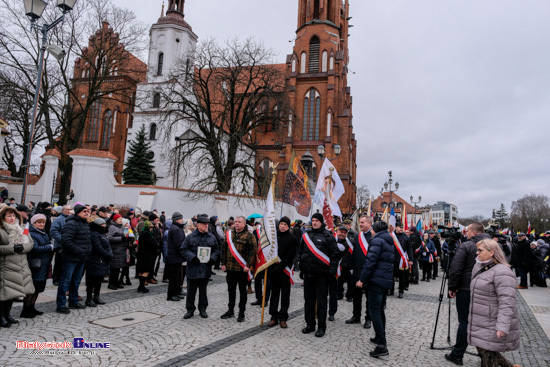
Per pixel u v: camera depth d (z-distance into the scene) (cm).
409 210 8512
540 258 1592
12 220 654
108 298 932
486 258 495
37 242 715
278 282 767
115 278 1051
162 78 4581
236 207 3059
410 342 690
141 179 3994
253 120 4012
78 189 2753
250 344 630
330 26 4997
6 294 635
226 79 3400
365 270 610
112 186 2845
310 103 4872
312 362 559
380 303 611
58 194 3247
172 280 946
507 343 462
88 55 3650
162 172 4206
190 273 787
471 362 593
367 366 553
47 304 841
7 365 491
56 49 1557
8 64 2886
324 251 702
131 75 4700
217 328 718
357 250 841
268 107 3706
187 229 1251
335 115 4769
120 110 4941
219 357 558
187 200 2881
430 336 738
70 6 1483
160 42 4675
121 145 4941
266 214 786
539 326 875
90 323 706
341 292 1129
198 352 574
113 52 3388
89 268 839
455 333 765
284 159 4800
